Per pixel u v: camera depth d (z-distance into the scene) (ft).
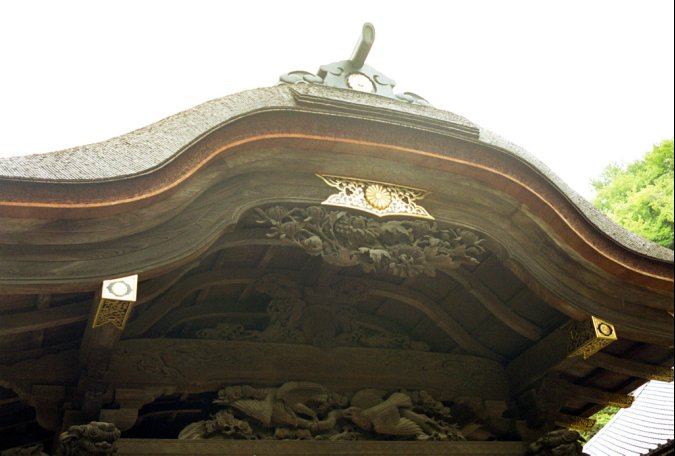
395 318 38.75
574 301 32.81
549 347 36.09
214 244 29.43
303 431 32.30
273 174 29.37
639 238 34.68
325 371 34.71
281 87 30.42
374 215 29.96
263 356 33.73
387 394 35.81
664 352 37.65
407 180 31.04
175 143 26.84
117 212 25.17
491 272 35.96
